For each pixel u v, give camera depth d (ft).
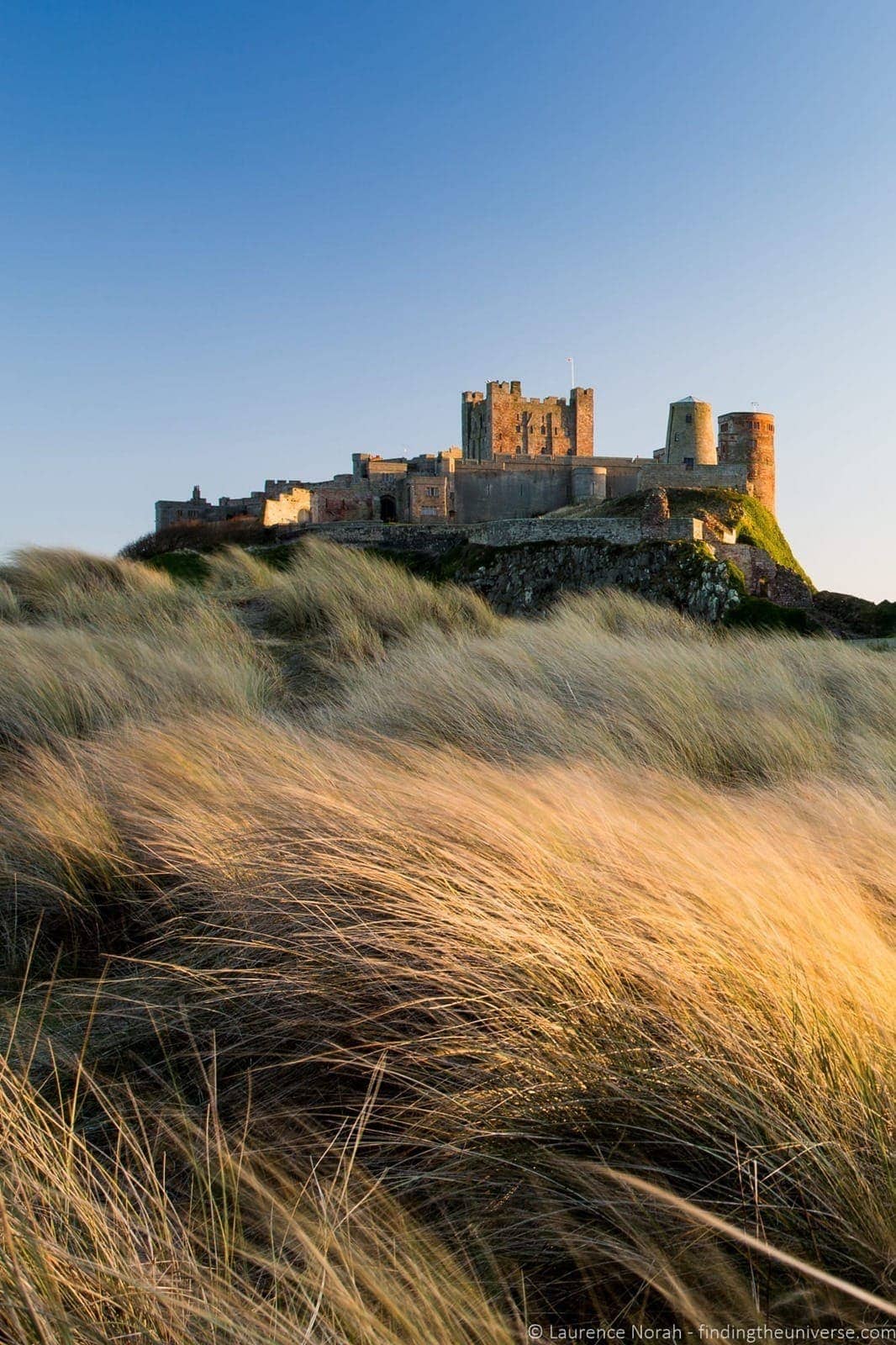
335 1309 5.52
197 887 12.16
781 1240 6.08
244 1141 7.99
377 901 10.01
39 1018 10.38
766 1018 7.55
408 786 13.70
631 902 9.43
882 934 10.12
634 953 8.52
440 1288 6.03
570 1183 6.79
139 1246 6.19
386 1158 7.69
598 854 10.91
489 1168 7.12
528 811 12.46
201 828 13.01
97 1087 8.23
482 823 11.60
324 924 10.02
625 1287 6.29
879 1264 5.77
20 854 13.93
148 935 12.37
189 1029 9.53
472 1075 7.89
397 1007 8.52
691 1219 6.27
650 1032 7.80
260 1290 6.32
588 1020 7.93
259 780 14.79
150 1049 9.77
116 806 15.06
